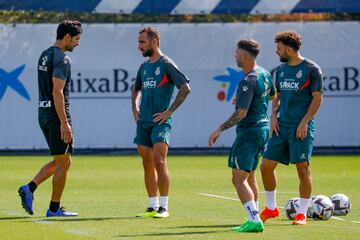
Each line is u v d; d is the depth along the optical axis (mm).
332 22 83000
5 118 81250
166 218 39656
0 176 62312
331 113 83000
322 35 82938
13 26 81125
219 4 80625
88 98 81562
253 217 34688
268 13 80875
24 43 81312
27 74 81375
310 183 37656
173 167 70688
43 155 81688
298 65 37844
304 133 37312
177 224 37281
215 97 82625
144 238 32688
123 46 81812
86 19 92250
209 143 34625
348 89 83000
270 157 38250
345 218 40469
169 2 80125
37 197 48688
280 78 38219
